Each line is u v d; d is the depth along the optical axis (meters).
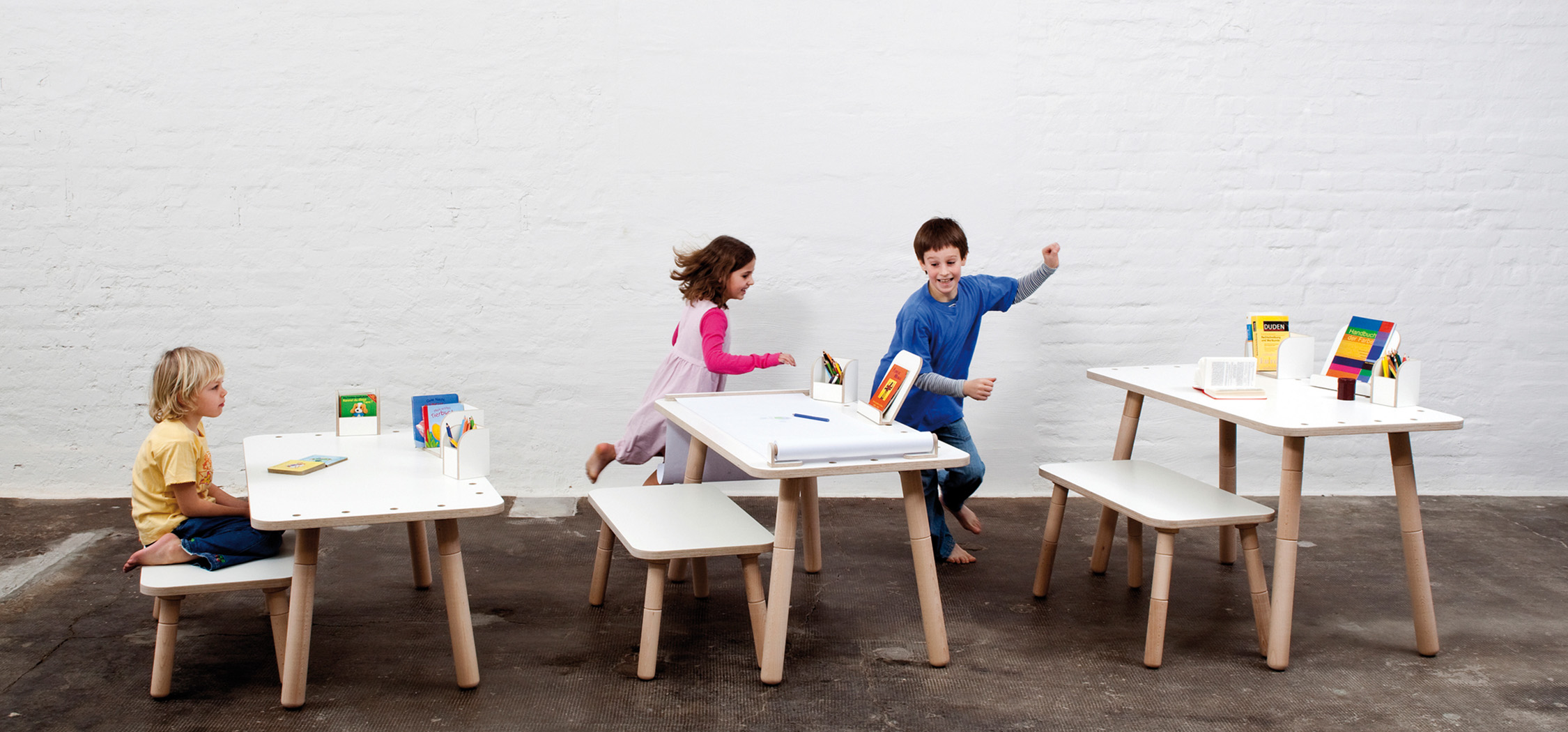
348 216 3.82
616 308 3.96
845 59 3.88
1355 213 4.09
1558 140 4.09
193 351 2.42
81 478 3.88
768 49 3.85
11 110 3.65
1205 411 2.74
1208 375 2.88
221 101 3.72
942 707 2.37
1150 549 3.58
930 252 3.13
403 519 2.17
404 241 3.86
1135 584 3.17
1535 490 4.22
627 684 2.46
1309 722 2.31
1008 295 3.38
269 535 2.41
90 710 2.26
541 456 4.04
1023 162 3.97
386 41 3.76
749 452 2.41
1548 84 4.06
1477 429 4.22
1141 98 3.97
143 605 2.87
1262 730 2.28
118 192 3.73
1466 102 4.06
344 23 3.74
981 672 2.56
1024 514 3.94
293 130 3.76
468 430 2.43
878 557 3.44
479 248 3.89
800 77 3.87
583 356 3.98
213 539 2.33
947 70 3.90
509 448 4.02
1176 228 4.05
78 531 3.50
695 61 3.84
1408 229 4.11
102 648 2.58
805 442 2.35
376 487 2.37
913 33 3.88
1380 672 2.58
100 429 3.86
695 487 2.90
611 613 2.91
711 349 3.27
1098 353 4.11
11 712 2.24
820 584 3.18
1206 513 2.61
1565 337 4.20
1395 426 2.52
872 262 3.98
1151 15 3.94
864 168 3.93
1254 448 4.23
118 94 3.69
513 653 2.63
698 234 3.93
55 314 3.77
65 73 3.66
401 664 2.54
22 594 2.93
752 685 2.46
